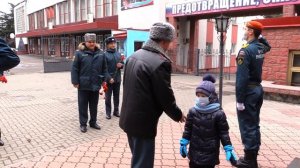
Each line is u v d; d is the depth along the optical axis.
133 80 3.04
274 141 5.59
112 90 7.48
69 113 8.11
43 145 5.45
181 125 6.68
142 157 3.14
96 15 29.92
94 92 6.33
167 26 3.02
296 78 10.08
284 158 4.80
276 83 10.41
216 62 24.98
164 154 4.93
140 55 3.05
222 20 5.22
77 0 34.25
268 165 4.53
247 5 15.93
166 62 2.96
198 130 3.49
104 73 6.45
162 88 2.95
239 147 5.27
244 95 4.16
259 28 4.22
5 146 5.41
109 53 7.26
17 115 7.90
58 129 6.50
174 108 3.06
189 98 10.62
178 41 21.11
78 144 5.47
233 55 27.38
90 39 6.11
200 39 23.50
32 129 6.51
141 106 3.02
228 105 9.14
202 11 18.31
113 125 6.79
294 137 5.83
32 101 10.04
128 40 19.70
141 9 21.69
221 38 5.29
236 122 6.89
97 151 5.06
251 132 4.27
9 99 10.48
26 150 5.20
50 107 8.98
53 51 42.09
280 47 10.22
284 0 14.26
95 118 6.51
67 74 20.00
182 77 18.30
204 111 3.46
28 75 19.38
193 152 3.55
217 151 3.53
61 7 38.66
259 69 4.24
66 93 11.82
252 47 4.14
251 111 4.24
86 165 4.49
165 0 20.53
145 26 21.45
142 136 3.09
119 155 4.89
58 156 4.84
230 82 16.38
